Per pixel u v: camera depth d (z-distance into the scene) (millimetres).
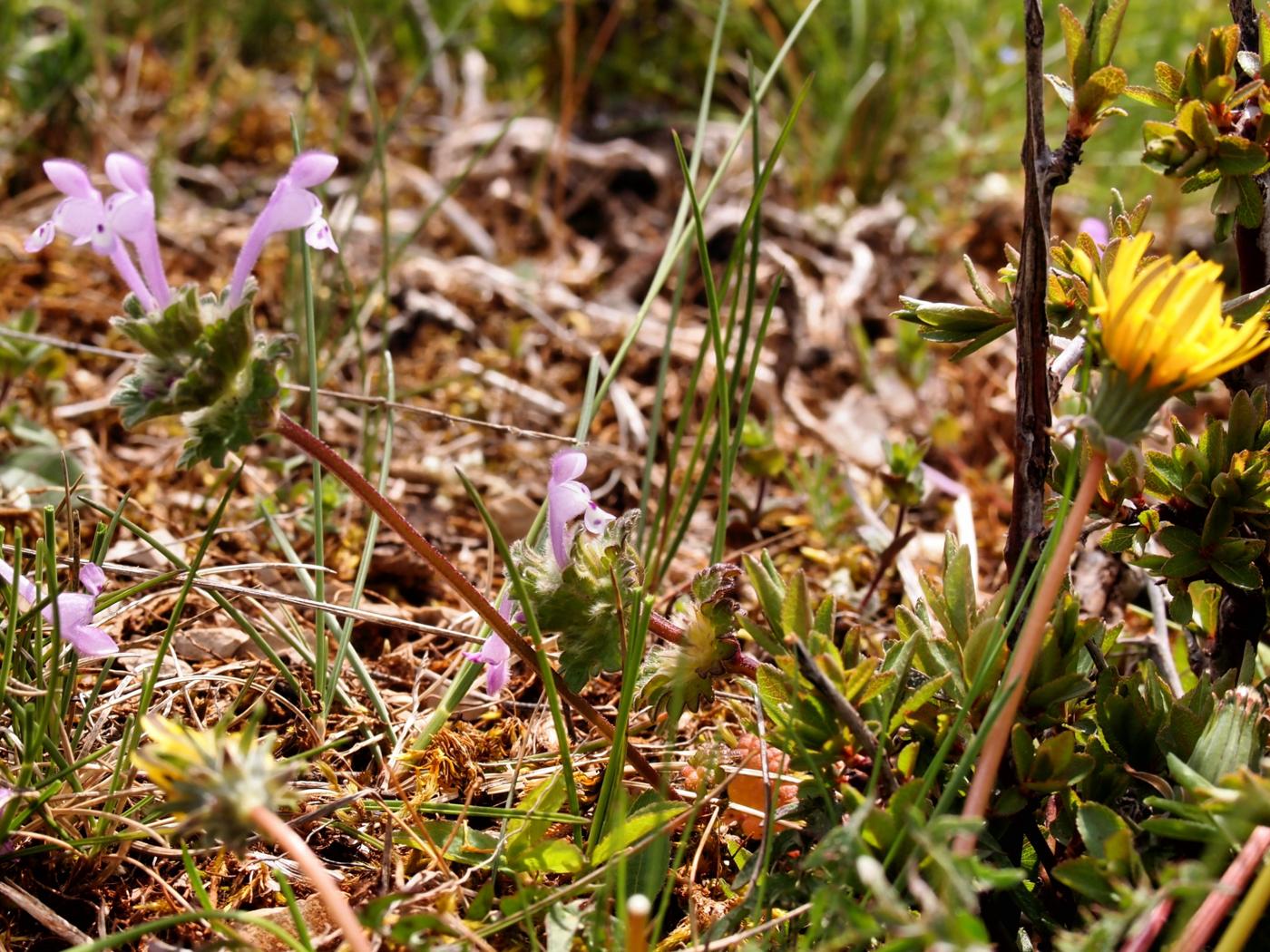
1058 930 164
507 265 429
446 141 496
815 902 152
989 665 160
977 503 332
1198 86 177
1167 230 446
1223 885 143
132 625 245
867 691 168
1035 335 177
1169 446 308
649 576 254
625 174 472
